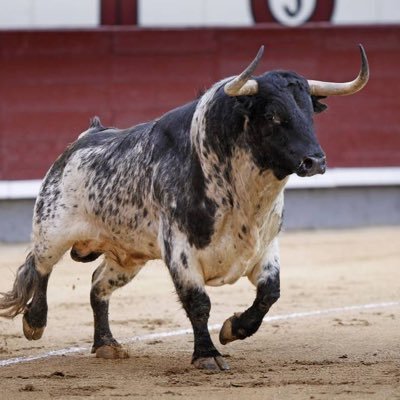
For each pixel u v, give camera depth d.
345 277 25.97
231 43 34.81
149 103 34.56
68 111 34.06
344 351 16.52
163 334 18.81
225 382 14.05
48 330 19.36
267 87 14.13
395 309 21.20
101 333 16.84
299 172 13.94
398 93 36.22
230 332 15.18
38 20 33.81
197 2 34.75
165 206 15.07
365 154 36.25
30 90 33.81
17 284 17.22
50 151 34.00
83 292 24.12
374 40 35.88
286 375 14.49
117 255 16.61
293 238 33.75
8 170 33.81
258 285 15.13
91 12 34.22
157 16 34.62
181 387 13.81
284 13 35.38
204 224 14.74
